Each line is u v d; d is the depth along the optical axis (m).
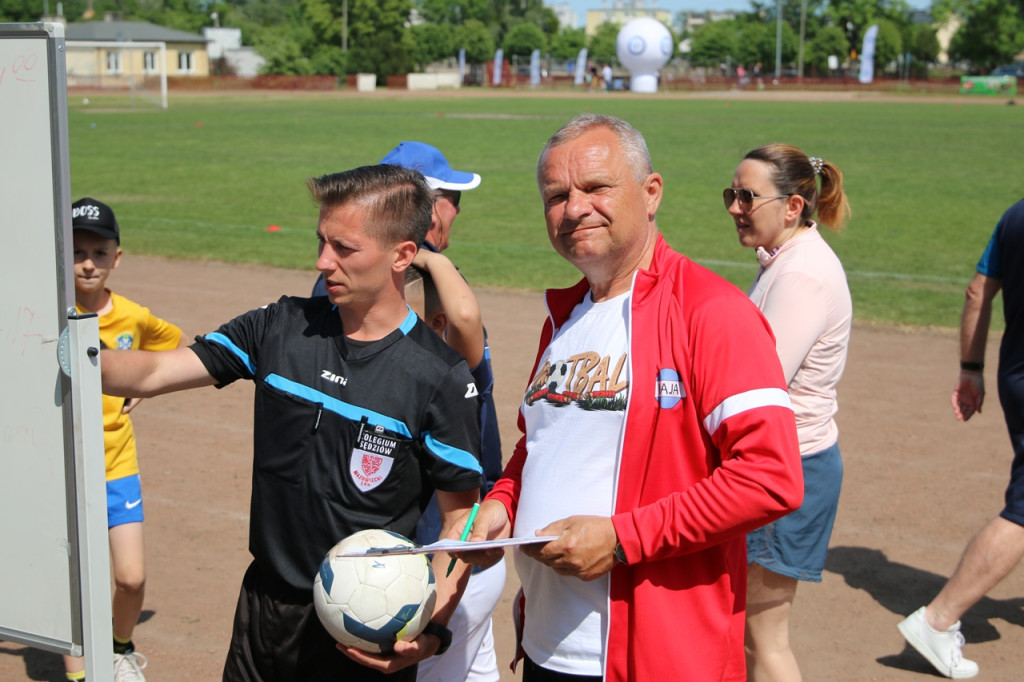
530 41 122.94
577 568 2.35
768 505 2.25
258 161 25.92
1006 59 98.06
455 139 32.53
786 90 85.19
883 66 113.19
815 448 3.54
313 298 2.80
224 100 62.72
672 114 47.53
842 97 70.88
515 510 2.88
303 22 112.00
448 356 2.65
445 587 2.77
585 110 51.00
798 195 3.61
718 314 2.39
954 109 53.16
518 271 12.27
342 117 44.22
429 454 2.62
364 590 2.43
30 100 2.40
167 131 35.97
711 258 12.98
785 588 3.53
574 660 2.55
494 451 3.23
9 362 2.54
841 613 4.70
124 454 4.03
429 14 139.25
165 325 4.46
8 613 2.65
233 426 7.23
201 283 11.55
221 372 2.76
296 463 2.62
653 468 2.46
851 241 14.65
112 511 3.99
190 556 5.24
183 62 84.88
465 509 2.75
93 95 66.50
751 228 3.68
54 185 2.40
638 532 2.33
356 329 2.65
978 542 4.08
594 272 2.64
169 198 19.25
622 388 2.49
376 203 2.51
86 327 2.42
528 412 2.73
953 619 4.10
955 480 6.18
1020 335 4.03
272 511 2.67
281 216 17.03
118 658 4.06
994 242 4.38
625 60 80.62
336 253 2.53
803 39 108.69
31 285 2.48
